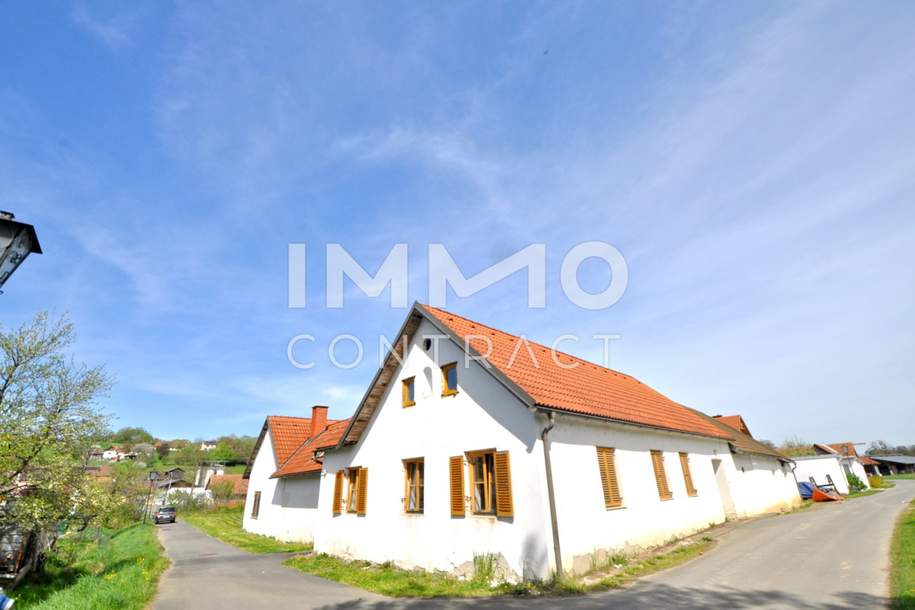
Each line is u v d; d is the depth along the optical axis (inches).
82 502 513.3
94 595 342.6
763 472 970.7
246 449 3890.3
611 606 317.4
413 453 543.8
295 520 896.9
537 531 397.4
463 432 490.3
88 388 529.0
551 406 426.9
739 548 481.7
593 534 433.7
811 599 288.0
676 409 802.8
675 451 637.9
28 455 477.7
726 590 329.1
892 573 321.7
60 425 500.4
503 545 420.5
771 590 317.4
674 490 593.6
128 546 776.9
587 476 454.3
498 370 458.6
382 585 442.3
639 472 537.3
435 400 534.3
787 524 635.5
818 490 1216.2
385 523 554.3
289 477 956.0
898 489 1494.8
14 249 159.6
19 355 494.0
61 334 518.0
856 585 306.5
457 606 354.3
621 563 444.8
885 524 548.4
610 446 506.3
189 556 708.0
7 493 472.7
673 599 319.6
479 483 470.3
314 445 948.6
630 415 562.9
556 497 408.5
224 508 1980.8
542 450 417.1
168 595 411.5
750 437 1245.1
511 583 402.0
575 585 370.6
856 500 1102.4
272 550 768.3
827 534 516.7
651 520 524.7
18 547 526.6
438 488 498.0
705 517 647.1
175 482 2785.4
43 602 345.7
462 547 455.2
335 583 465.1
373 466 600.4
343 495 653.3
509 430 444.8
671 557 466.0
